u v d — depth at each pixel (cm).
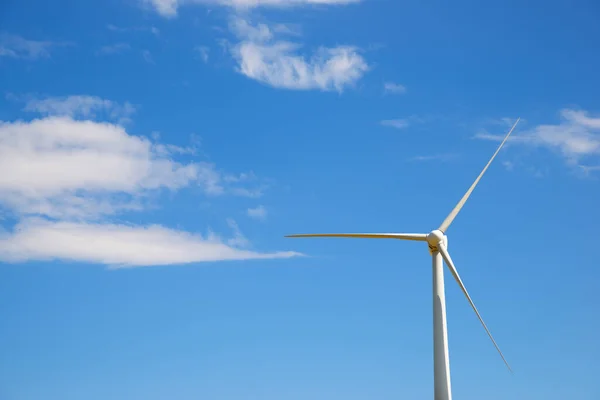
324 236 5022
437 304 4628
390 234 4800
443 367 4531
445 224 4803
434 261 4700
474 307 4541
